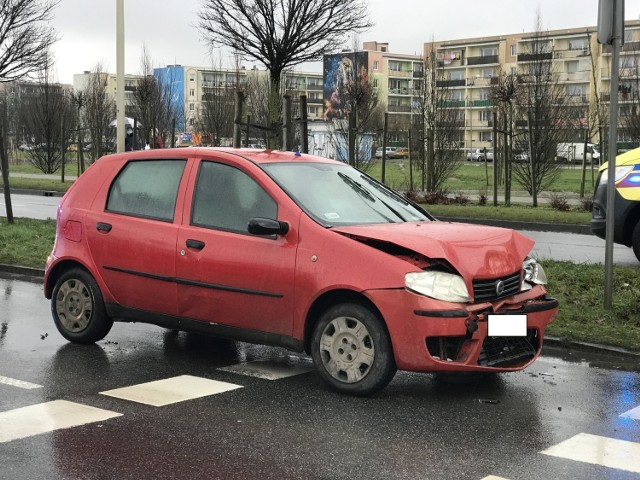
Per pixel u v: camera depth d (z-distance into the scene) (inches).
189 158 264.2
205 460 173.5
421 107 1177.4
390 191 278.4
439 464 172.4
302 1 670.5
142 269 263.1
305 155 273.7
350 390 223.6
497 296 219.8
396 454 178.5
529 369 258.8
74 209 286.2
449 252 215.3
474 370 214.7
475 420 204.7
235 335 246.1
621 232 447.5
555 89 1098.1
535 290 236.4
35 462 171.0
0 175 1439.5
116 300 273.3
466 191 1214.9
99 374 247.1
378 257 217.8
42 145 1604.3
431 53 1294.3
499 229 243.8
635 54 1145.4
